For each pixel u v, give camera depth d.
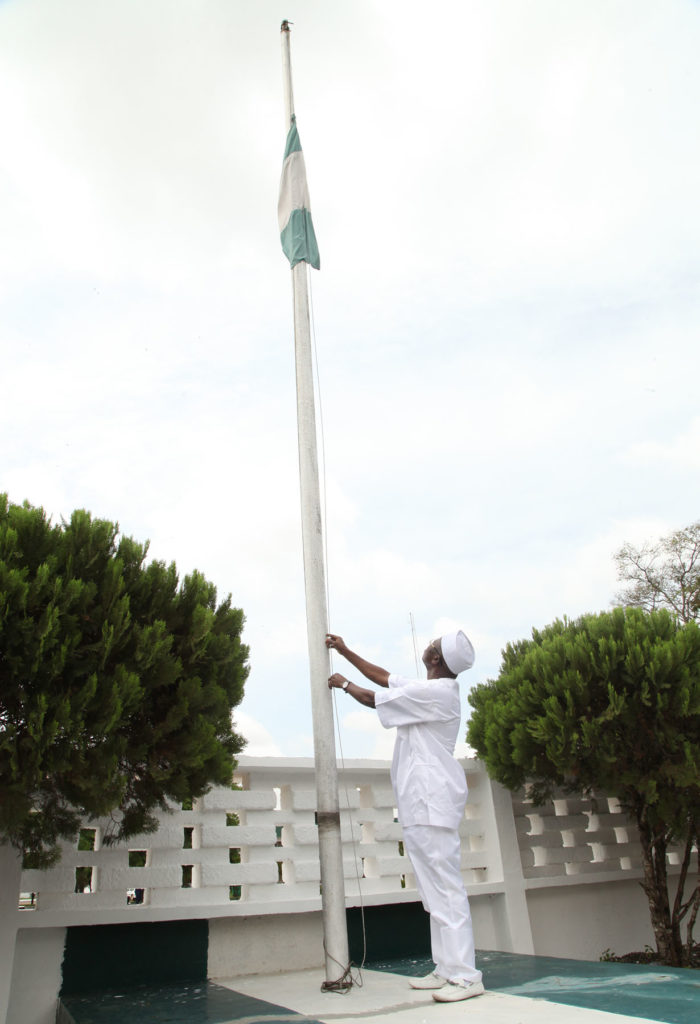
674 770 6.59
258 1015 3.85
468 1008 3.61
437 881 4.22
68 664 4.42
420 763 4.36
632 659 6.76
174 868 5.79
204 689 5.15
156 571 5.23
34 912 5.09
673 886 8.88
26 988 5.06
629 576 19.27
